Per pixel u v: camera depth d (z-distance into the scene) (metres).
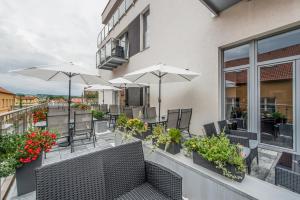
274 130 3.87
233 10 4.41
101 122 5.91
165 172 1.61
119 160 1.65
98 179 1.45
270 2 3.71
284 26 3.55
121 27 10.95
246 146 2.71
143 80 5.31
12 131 3.29
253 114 4.23
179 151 2.36
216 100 4.89
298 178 1.69
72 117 5.66
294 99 3.56
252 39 4.23
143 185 1.76
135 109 5.95
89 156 1.46
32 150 2.33
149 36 8.38
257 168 2.86
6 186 2.49
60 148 4.26
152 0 7.78
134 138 3.06
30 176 2.39
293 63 3.60
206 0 4.18
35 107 7.07
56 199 1.22
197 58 5.47
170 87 6.73
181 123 4.45
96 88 9.34
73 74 5.04
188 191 1.96
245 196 1.44
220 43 4.74
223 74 4.93
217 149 1.78
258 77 4.17
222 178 1.67
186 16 5.88
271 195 1.41
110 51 10.23
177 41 6.28
